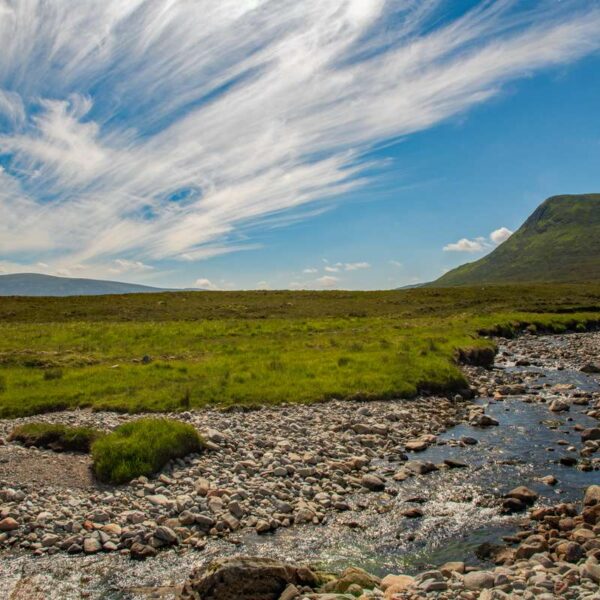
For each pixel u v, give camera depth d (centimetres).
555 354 3609
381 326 4738
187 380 2486
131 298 7625
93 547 1000
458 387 2456
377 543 1034
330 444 1647
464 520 1129
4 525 1066
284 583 784
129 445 1387
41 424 1622
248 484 1300
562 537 984
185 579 898
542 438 1731
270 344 3588
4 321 5675
